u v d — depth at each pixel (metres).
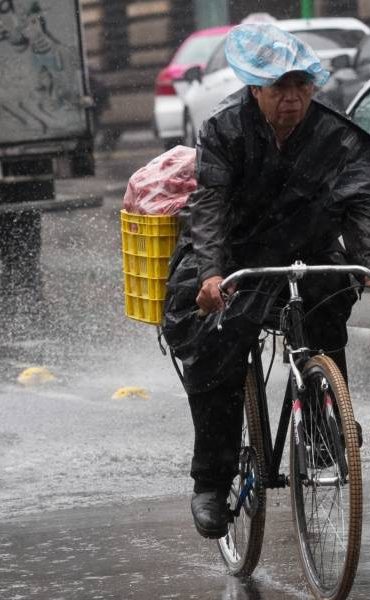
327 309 12.37
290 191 12.01
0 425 20.22
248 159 11.93
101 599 12.41
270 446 12.63
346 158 12.06
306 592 12.41
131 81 77.56
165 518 15.21
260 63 11.64
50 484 17.08
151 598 12.38
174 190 13.20
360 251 12.16
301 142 11.90
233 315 12.09
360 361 21.30
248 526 12.88
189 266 12.50
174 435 19.39
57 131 31.36
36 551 14.09
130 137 74.25
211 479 12.79
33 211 31.48
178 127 62.16
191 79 55.41
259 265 12.30
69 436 19.47
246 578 12.95
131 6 78.62
